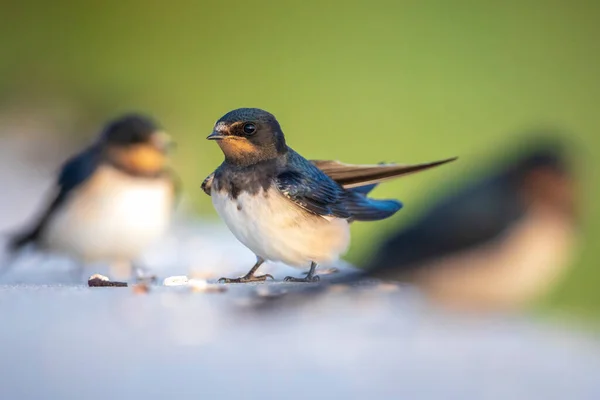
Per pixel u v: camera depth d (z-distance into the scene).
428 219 12.35
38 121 25.02
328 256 9.08
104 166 13.10
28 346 6.03
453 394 5.37
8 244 13.86
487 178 13.12
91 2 33.97
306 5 34.28
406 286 9.34
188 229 15.97
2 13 33.66
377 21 32.75
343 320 6.99
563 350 6.41
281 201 8.76
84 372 5.39
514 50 30.62
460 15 33.06
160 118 27.11
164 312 7.18
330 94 28.62
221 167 9.03
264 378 5.40
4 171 20.58
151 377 5.40
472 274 11.95
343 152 25.20
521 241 12.48
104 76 29.91
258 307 7.39
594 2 33.06
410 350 6.24
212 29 33.09
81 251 13.23
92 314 7.09
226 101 28.61
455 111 27.47
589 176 24.39
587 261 20.56
